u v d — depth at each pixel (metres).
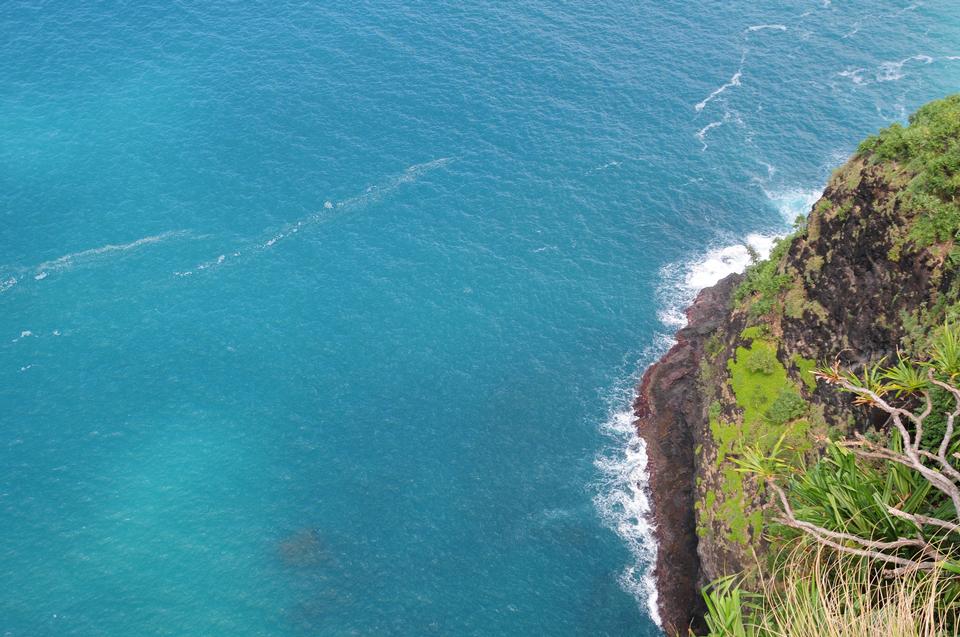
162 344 90.06
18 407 84.06
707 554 65.69
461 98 118.19
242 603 70.75
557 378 87.44
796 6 133.62
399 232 101.31
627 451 81.12
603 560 73.38
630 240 101.00
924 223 57.53
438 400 85.38
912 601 26.41
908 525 28.84
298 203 104.19
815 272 67.56
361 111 116.12
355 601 71.06
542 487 78.62
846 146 110.38
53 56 124.00
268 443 81.94
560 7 135.25
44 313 92.81
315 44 127.19
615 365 88.56
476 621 69.69
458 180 107.25
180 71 121.88
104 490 78.00
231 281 96.12
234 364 88.19
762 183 107.00
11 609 69.56
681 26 130.50
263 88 119.38
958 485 30.88
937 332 43.88
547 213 103.62
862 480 30.94
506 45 127.44
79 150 110.00
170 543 74.50
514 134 113.12
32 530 74.94
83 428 82.62
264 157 109.50
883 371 57.81
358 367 88.12
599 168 108.88
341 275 96.69
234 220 102.19
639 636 68.69
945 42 124.75
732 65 122.81
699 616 67.81
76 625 68.75
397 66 123.31
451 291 95.19
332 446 81.75
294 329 91.38
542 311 93.50
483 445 81.94
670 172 108.44
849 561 29.12
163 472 79.50
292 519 76.44
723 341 76.62
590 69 122.94
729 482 66.38
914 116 64.62
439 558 73.75
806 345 67.00
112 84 119.44
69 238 100.06
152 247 99.31
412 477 79.44
